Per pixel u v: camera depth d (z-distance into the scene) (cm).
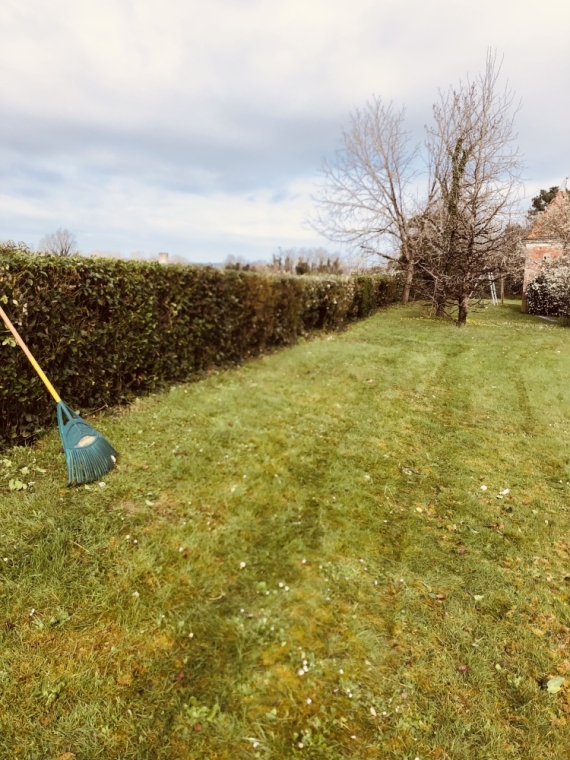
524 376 792
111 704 190
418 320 1495
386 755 183
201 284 665
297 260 3669
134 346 539
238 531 313
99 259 490
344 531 326
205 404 551
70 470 342
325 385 685
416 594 271
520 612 265
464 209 1324
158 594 250
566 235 1761
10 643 211
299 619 245
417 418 574
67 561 264
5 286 376
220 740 182
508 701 210
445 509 373
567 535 348
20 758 168
